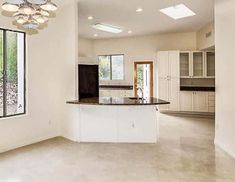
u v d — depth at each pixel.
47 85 5.43
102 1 5.30
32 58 5.04
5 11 3.05
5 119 4.53
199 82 9.21
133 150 4.56
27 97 4.96
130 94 10.02
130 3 5.47
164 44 9.59
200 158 4.08
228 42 4.24
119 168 3.64
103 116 5.18
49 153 4.38
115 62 10.56
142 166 3.72
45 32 5.31
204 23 7.65
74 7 5.19
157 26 8.02
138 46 10.03
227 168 3.62
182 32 9.24
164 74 9.02
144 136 5.12
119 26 7.96
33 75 5.08
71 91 5.30
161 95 9.09
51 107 5.55
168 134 5.82
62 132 5.65
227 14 4.25
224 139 4.50
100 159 4.05
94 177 3.30
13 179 3.25
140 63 10.05
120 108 5.13
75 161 3.95
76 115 5.25
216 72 4.84
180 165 3.76
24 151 4.50
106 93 10.41
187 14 6.52
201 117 8.26
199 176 3.33
